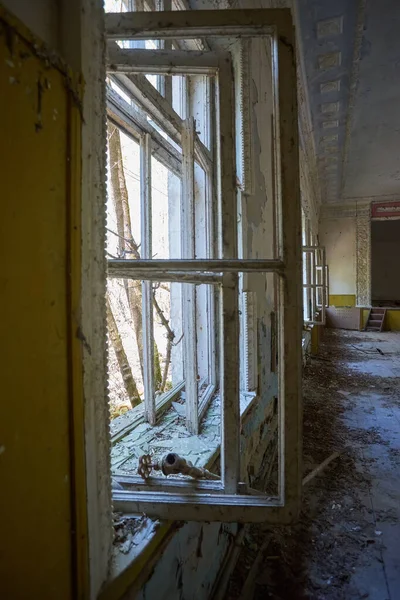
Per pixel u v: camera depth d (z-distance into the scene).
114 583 0.84
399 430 3.55
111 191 3.23
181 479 1.17
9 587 0.54
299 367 1.00
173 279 1.10
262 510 1.03
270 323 3.00
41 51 0.58
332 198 11.26
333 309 11.40
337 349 7.99
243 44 2.18
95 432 0.79
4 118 0.51
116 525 1.02
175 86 2.37
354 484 2.55
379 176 9.23
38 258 0.59
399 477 2.65
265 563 1.81
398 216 11.26
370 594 1.62
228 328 1.09
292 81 0.96
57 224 0.64
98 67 0.78
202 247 2.49
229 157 1.12
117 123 1.73
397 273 14.80
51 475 0.63
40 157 0.59
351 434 3.45
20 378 0.55
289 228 0.98
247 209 2.28
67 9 0.69
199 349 2.56
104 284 0.82
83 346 0.72
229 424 1.11
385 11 3.69
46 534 0.62
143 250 1.87
